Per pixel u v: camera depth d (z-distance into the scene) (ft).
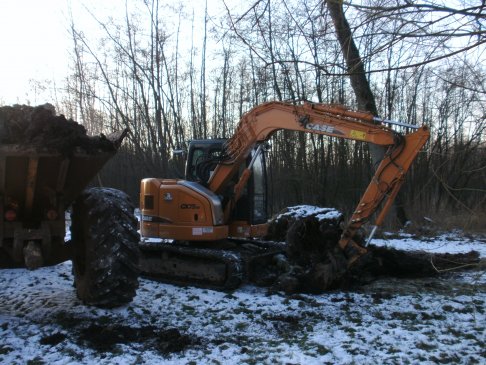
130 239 17.24
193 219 24.32
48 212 16.14
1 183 15.39
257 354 14.02
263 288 22.81
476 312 18.62
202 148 27.78
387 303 19.95
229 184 26.43
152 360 13.37
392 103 53.98
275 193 63.98
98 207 17.06
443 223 47.65
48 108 15.53
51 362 13.03
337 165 63.62
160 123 74.43
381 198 21.76
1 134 13.80
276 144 62.44
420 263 25.57
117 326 15.69
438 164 22.80
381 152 38.40
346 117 22.74
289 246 23.20
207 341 15.08
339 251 22.39
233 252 24.18
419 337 15.56
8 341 14.37
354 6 12.87
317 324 17.08
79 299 18.81
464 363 13.58
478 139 26.73
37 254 15.29
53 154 14.70
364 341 15.21
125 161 80.69
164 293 21.22
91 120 76.54
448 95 38.29
